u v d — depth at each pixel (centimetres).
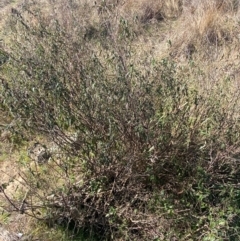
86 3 533
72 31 343
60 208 265
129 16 525
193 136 269
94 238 263
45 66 288
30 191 276
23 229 271
